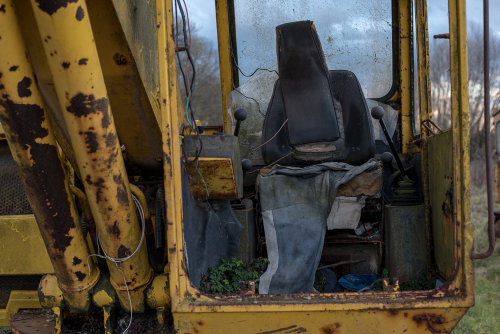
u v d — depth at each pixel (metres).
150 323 1.89
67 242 1.67
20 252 1.97
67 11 1.27
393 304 1.56
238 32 2.85
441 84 17.73
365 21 2.75
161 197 2.03
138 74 1.74
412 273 2.05
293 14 2.79
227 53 2.83
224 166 1.82
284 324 1.58
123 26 1.59
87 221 1.86
